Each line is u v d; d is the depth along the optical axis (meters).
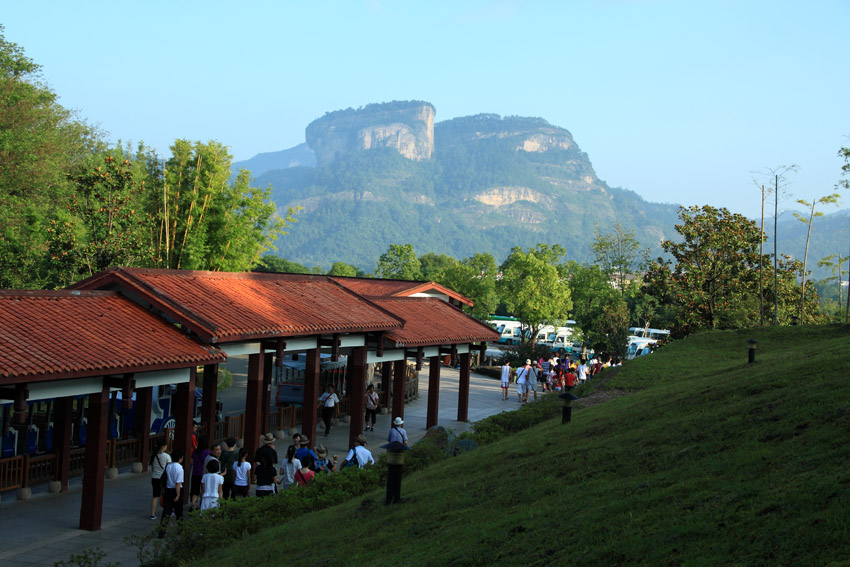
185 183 41.34
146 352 15.51
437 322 30.09
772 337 34.84
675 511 8.16
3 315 14.60
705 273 47.03
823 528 6.66
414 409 34.09
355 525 11.33
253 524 12.91
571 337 72.88
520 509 9.93
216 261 42.06
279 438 25.91
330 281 26.52
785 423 10.66
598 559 7.35
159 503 17.03
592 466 11.40
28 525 14.78
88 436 14.87
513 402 38.03
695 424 12.30
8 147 34.56
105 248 29.66
